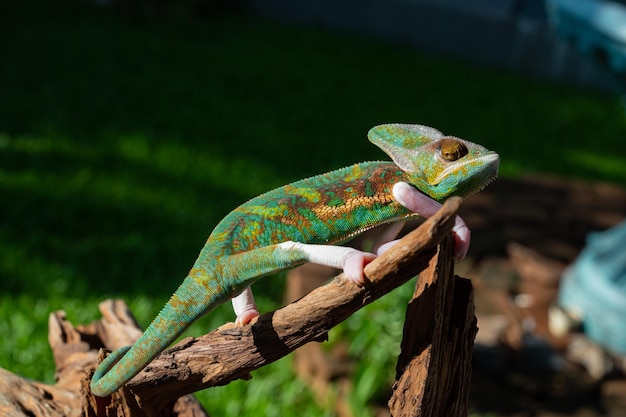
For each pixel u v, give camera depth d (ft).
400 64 8.30
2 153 5.31
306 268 3.97
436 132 2.03
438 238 1.79
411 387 1.92
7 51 7.17
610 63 3.62
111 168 5.32
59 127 5.82
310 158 5.88
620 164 6.74
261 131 6.26
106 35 7.89
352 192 2.03
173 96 6.70
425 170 1.99
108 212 4.76
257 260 1.95
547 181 5.82
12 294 3.87
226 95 6.91
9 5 8.44
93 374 2.11
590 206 5.57
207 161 5.59
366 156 6.03
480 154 1.96
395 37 9.02
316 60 8.04
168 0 8.61
